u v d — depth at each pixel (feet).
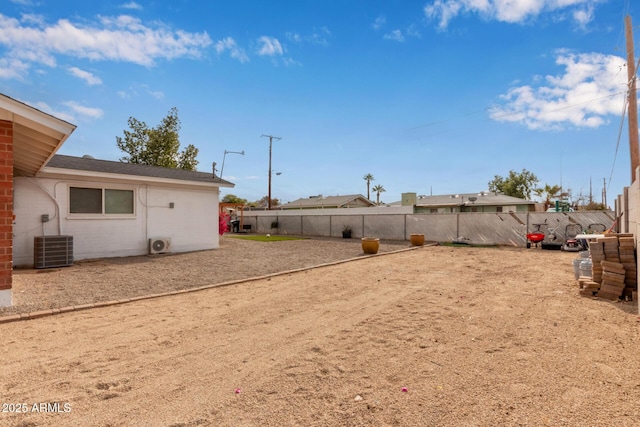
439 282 23.49
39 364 10.44
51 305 17.11
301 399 8.41
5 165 16.88
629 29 31.01
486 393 8.59
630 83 30.55
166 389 8.93
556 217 50.01
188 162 88.07
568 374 9.55
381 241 61.46
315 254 40.24
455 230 58.34
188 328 13.96
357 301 18.33
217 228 45.37
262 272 27.40
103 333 13.33
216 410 7.93
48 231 30.86
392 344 12.10
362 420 7.48
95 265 30.35
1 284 16.67
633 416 7.43
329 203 131.03
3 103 16.62
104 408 8.02
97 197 33.99
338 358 10.91
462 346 11.82
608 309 16.24
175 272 27.22
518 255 40.19
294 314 15.94
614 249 18.61
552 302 17.76
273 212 108.17
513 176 140.56
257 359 10.85
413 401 8.26
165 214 39.27
